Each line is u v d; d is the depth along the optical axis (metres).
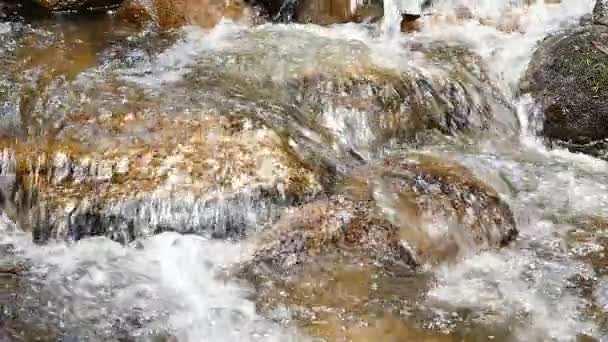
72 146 4.05
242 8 5.00
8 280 3.82
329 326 3.67
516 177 4.26
